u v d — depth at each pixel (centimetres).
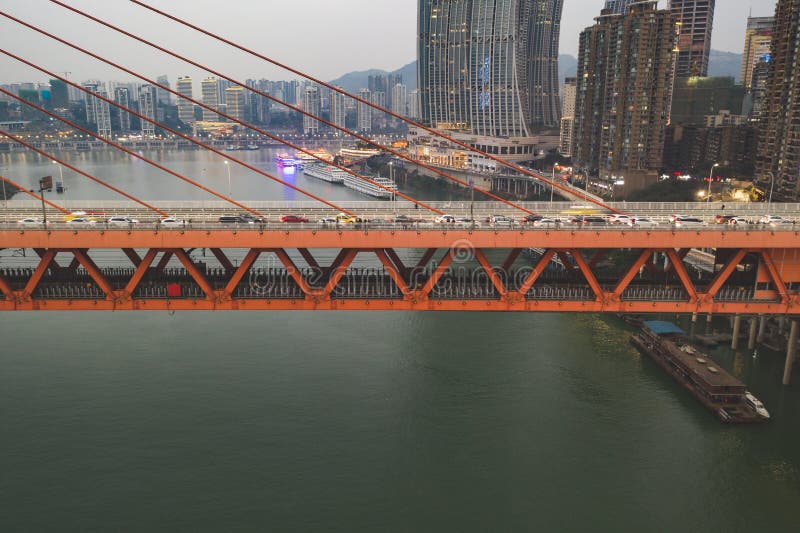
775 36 19350
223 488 6606
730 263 6781
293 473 6875
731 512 6438
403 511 6347
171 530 6003
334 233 6412
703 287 7244
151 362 9588
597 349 10375
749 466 7119
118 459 7038
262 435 7556
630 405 8406
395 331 11162
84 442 7344
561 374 9362
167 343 10394
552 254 6631
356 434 7644
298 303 6606
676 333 9994
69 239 6312
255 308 6631
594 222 7806
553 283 7412
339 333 11019
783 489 6775
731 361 9744
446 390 8819
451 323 11631
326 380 9081
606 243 6575
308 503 6425
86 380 8906
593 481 6862
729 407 8138
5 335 10631
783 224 7438
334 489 6644
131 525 6056
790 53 18425
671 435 7694
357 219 7881
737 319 10062
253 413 8062
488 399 8569
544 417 8094
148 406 8188
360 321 11681
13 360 9581
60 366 9375
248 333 10931
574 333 11119
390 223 7188
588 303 6738
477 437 7638
